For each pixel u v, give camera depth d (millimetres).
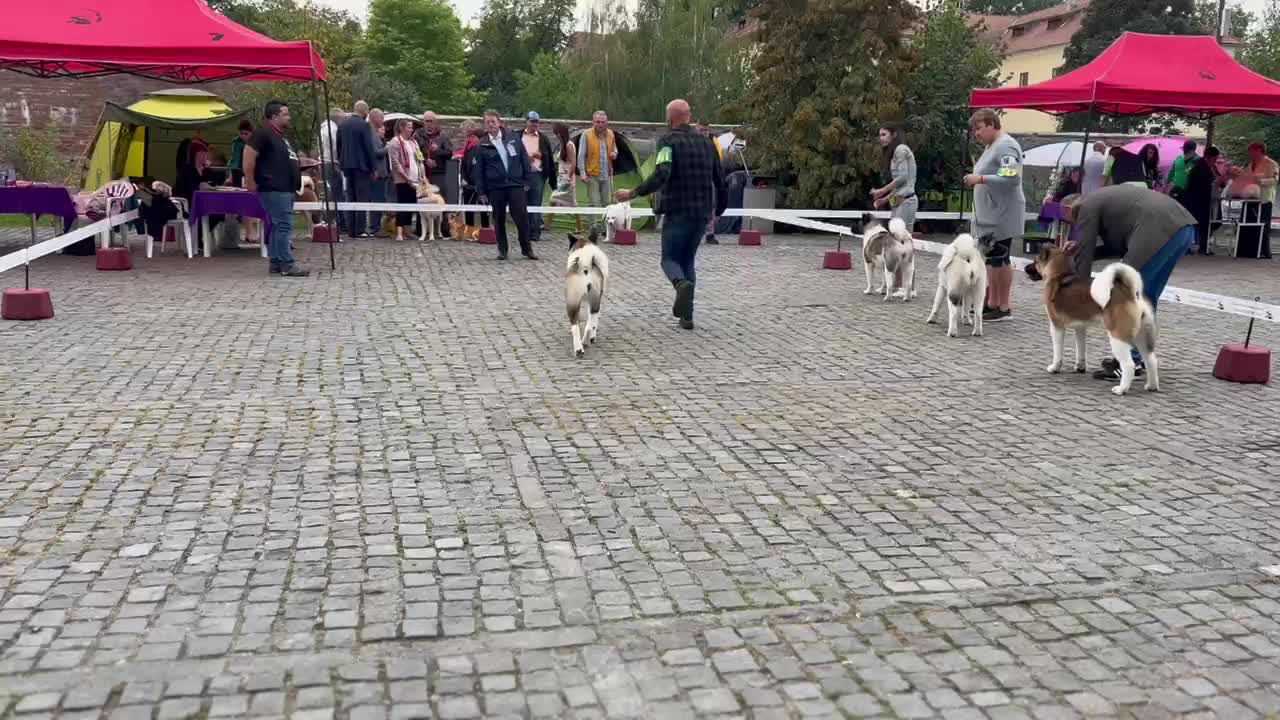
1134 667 3412
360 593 3859
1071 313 7594
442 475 5203
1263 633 3672
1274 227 21641
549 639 3533
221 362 7539
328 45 27766
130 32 11469
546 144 16781
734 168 19516
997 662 3432
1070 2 62875
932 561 4262
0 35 10898
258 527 4480
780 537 4484
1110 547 4445
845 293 11664
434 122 17438
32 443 5566
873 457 5656
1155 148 16500
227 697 3133
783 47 19688
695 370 7680
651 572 4094
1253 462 5691
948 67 20922
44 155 23500
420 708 3098
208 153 14969
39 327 8617
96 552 4188
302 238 16234
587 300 8367
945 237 20438
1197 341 9219
